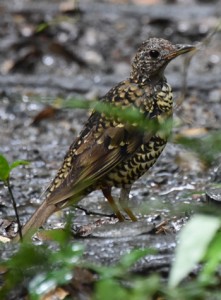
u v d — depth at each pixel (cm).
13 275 853
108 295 732
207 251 715
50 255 850
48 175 1353
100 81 1792
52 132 1559
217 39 2033
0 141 1514
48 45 1927
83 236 984
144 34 2095
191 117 1596
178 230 1029
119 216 1102
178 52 1128
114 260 905
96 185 1091
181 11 2239
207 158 848
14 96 1711
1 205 1215
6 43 1942
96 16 2186
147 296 744
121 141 1080
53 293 852
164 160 1378
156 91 1122
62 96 1716
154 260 903
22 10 2167
